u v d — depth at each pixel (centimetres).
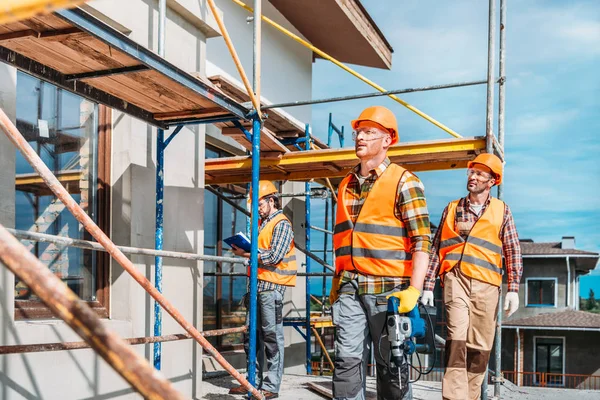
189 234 540
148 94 412
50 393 365
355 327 335
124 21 459
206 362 706
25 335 347
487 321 474
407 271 338
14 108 352
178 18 532
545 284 3022
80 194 442
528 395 630
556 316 2912
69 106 436
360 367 334
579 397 620
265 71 907
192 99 423
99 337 76
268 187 562
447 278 480
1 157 336
